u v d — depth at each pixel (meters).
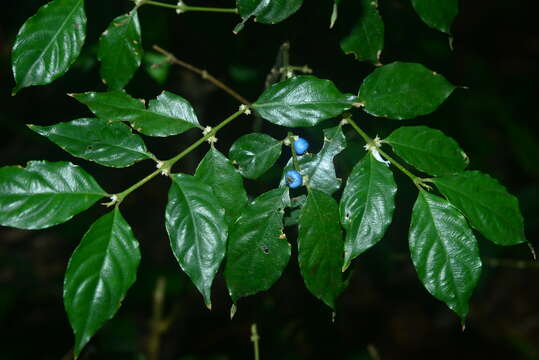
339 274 0.42
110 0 0.59
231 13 0.58
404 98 0.43
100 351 0.73
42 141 0.88
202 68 0.63
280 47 0.55
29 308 0.98
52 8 0.43
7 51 0.99
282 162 0.65
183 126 0.43
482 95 1.16
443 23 0.44
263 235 0.42
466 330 1.13
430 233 0.41
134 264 0.40
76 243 0.96
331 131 0.44
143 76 0.62
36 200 0.41
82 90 0.66
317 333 0.73
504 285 1.21
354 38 0.47
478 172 0.42
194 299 1.01
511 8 1.58
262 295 0.63
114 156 0.42
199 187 0.41
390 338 1.11
